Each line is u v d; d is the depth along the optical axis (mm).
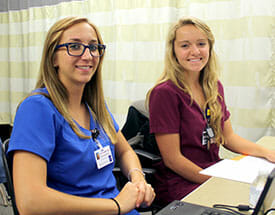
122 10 2822
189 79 1723
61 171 1081
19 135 982
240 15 2352
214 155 1688
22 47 3537
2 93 3740
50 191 950
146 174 1627
